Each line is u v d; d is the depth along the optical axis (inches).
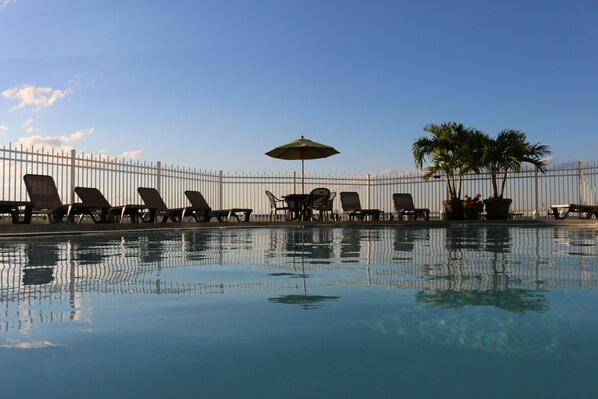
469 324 46.4
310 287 69.6
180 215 420.5
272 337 42.3
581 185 528.7
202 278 80.1
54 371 33.7
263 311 53.1
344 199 543.5
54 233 247.9
